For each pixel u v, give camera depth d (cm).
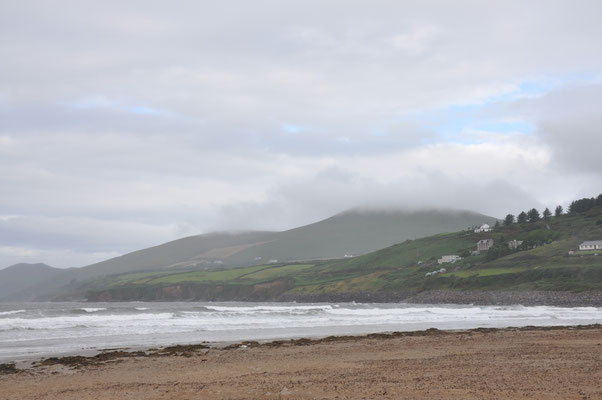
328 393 1769
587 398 1592
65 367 2642
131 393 1898
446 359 2695
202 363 2736
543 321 6372
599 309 9931
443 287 17588
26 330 4700
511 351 3020
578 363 2422
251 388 1917
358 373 2256
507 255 19538
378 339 3916
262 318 6359
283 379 2130
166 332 4719
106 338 4228
